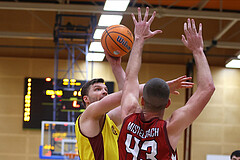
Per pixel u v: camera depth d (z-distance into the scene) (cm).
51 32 1772
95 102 432
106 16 1316
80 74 1884
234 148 1895
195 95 345
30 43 1883
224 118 1912
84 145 443
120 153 334
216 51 1909
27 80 1862
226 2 1582
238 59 1708
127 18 1664
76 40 1842
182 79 415
